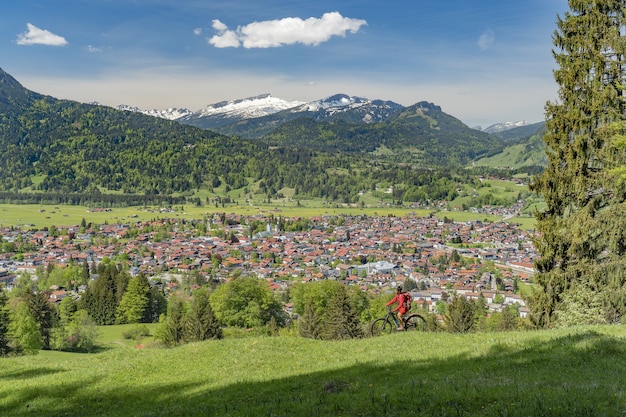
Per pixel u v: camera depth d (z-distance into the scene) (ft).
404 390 51.90
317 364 74.79
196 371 77.92
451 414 44.27
